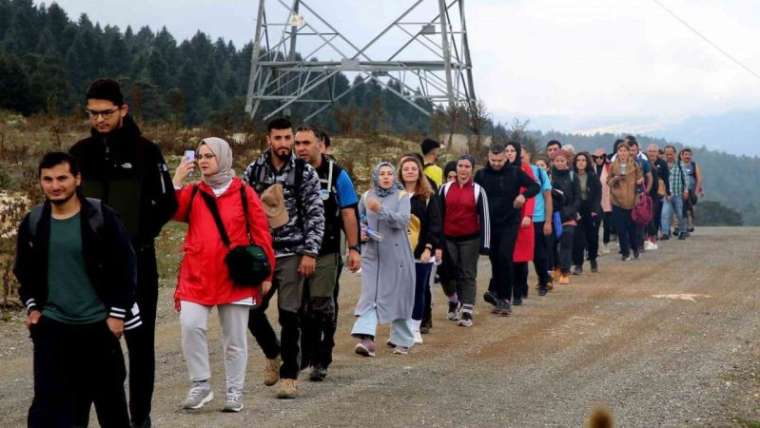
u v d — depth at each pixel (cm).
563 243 1806
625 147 2180
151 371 796
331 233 971
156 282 789
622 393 983
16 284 1511
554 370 1091
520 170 1462
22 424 842
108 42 10694
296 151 973
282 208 923
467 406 921
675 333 1321
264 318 966
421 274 1244
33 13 10150
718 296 1656
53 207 684
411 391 980
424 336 1303
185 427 820
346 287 1745
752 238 2744
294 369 938
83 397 704
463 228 1376
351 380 1027
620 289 1744
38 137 3091
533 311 1509
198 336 862
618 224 2184
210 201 855
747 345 1238
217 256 852
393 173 1166
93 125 765
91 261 683
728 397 970
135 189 768
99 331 692
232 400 874
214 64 10531
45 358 684
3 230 1817
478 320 1431
